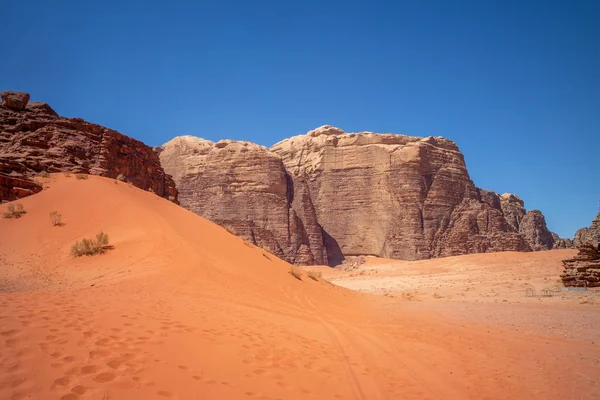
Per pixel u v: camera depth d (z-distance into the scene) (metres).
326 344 10.47
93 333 6.95
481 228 109.69
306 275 28.39
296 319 13.82
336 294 24.56
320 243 119.06
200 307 11.90
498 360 10.28
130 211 26.16
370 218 122.69
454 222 111.81
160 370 6.03
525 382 8.30
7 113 40.03
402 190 119.06
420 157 122.88
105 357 6.06
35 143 37.34
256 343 8.88
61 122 41.44
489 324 16.84
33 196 27.86
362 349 10.51
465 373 8.88
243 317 11.77
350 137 141.25
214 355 7.34
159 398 5.18
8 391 4.55
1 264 18.39
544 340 13.20
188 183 138.25
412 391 7.33
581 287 33.16
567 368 9.53
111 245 21.06
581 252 35.88
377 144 133.75
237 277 19.20
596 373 9.09
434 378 8.32
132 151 48.00
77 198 27.95
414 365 9.31
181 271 17.91
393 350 10.80
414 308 23.03
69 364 5.57
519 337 13.73
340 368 8.31
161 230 23.56
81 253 19.86
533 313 20.62
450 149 138.62
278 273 23.61
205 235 26.28
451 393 7.39
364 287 52.06
